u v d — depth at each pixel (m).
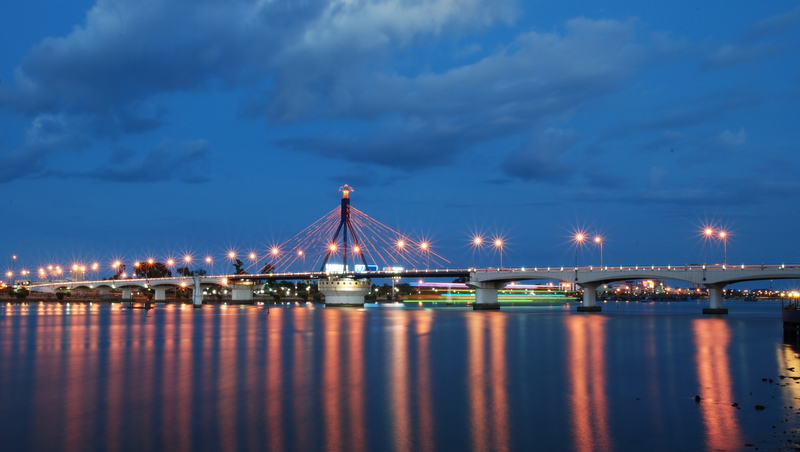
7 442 25.45
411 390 36.25
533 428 27.55
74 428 27.47
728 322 114.31
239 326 96.69
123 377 40.94
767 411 30.62
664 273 146.12
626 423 28.41
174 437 26.05
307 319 121.62
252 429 27.25
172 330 86.81
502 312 172.88
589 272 159.75
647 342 68.25
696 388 37.16
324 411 30.64
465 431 27.03
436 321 115.62
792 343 66.94
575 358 52.22
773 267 130.75
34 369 44.88
